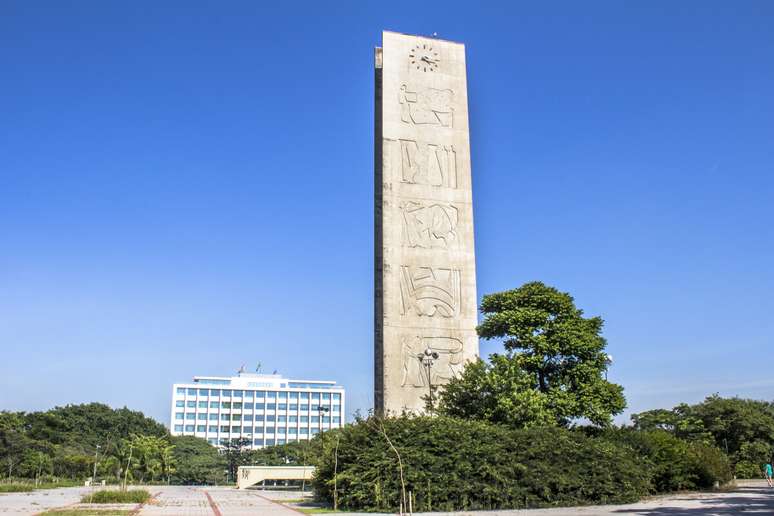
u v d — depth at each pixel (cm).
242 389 19700
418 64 4828
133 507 3341
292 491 6159
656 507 2938
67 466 9331
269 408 19800
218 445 18988
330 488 3297
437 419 3145
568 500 3070
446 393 3653
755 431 8106
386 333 4262
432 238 4512
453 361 4316
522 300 3888
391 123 4647
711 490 4362
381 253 4431
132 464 10281
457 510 2870
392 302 4325
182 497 4638
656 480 4034
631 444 3797
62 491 5559
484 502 2939
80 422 13162
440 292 4428
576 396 3653
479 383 3522
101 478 9212
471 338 4394
